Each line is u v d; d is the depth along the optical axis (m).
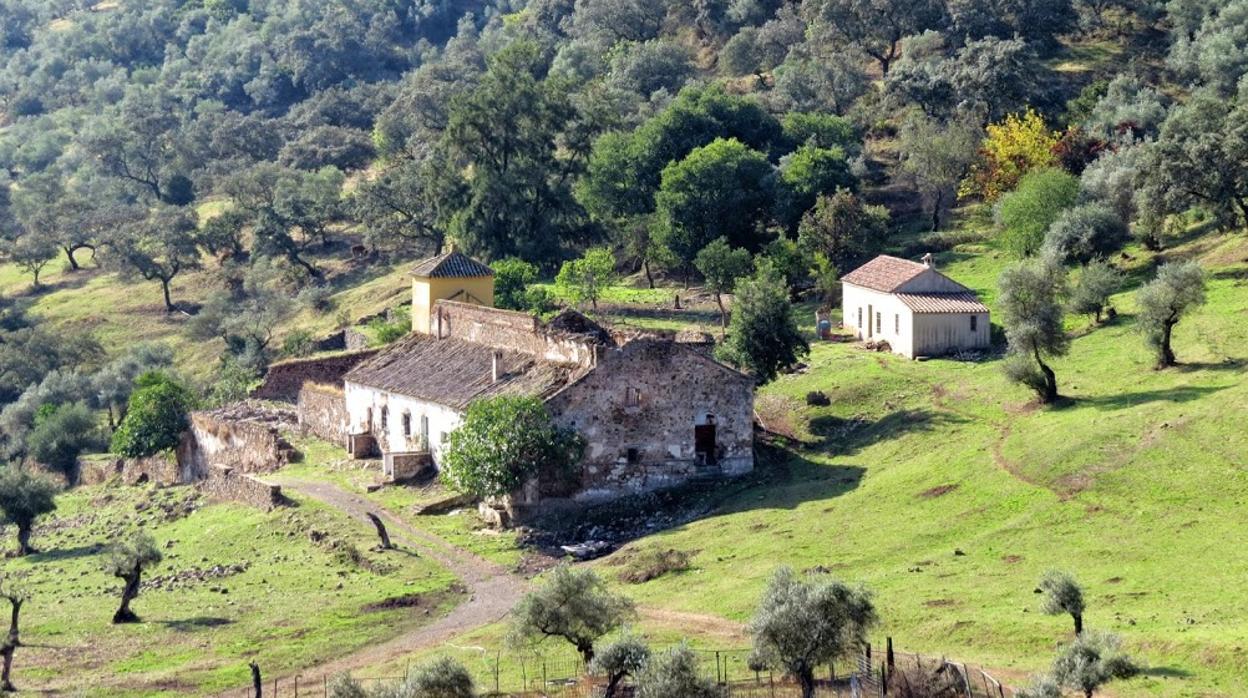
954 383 109.62
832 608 59.97
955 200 167.00
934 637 66.62
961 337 119.75
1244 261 120.75
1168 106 173.50
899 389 109.94
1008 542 77.81
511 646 66.38
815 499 90.81
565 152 191.75
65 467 141.88
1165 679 58.56
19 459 148.38
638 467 97.44
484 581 84.44
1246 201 129.00
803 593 61.12
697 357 98.44
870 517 85.19
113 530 111.31
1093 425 89.00
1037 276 98.88
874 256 150.38
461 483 93.12
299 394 129.50
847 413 107.62
